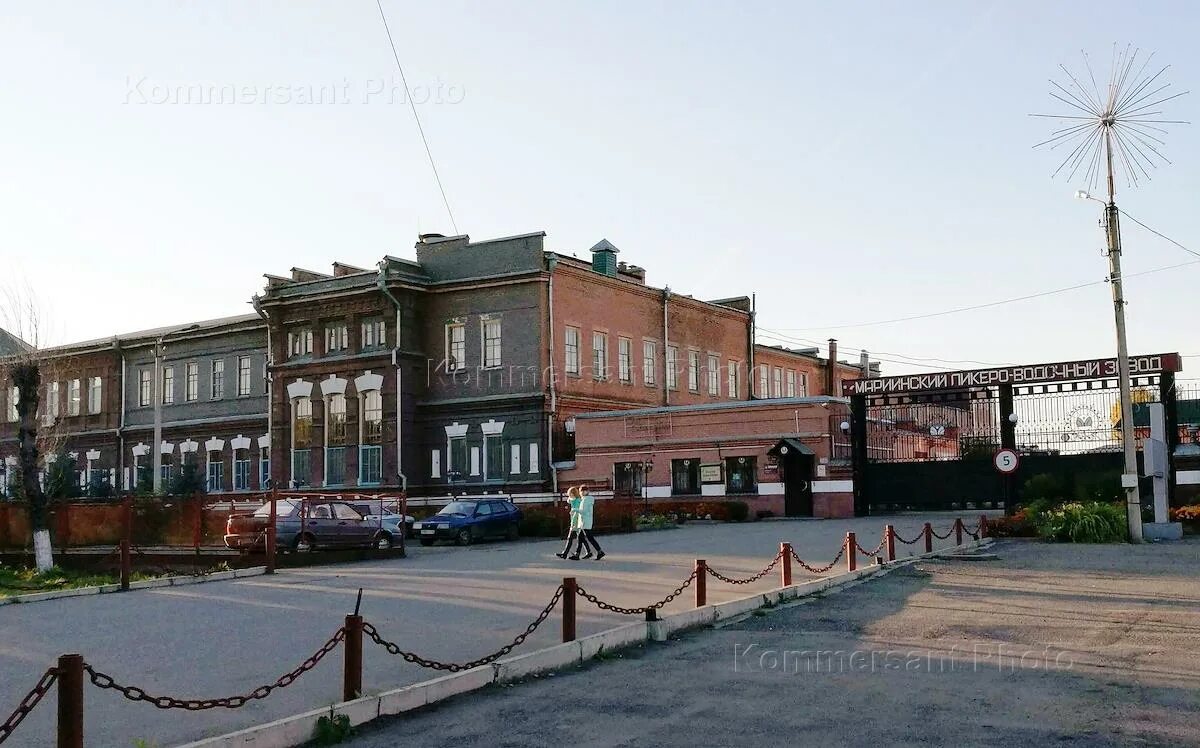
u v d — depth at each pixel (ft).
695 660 40.22
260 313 161.89
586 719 31.40
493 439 145.69
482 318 147.74
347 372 151.33
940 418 143.95
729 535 105.40
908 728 29.30
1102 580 61.52
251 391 172.76
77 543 93.40
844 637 44.37
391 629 46.96
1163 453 92.68
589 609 52.13
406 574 74.54
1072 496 109.19
